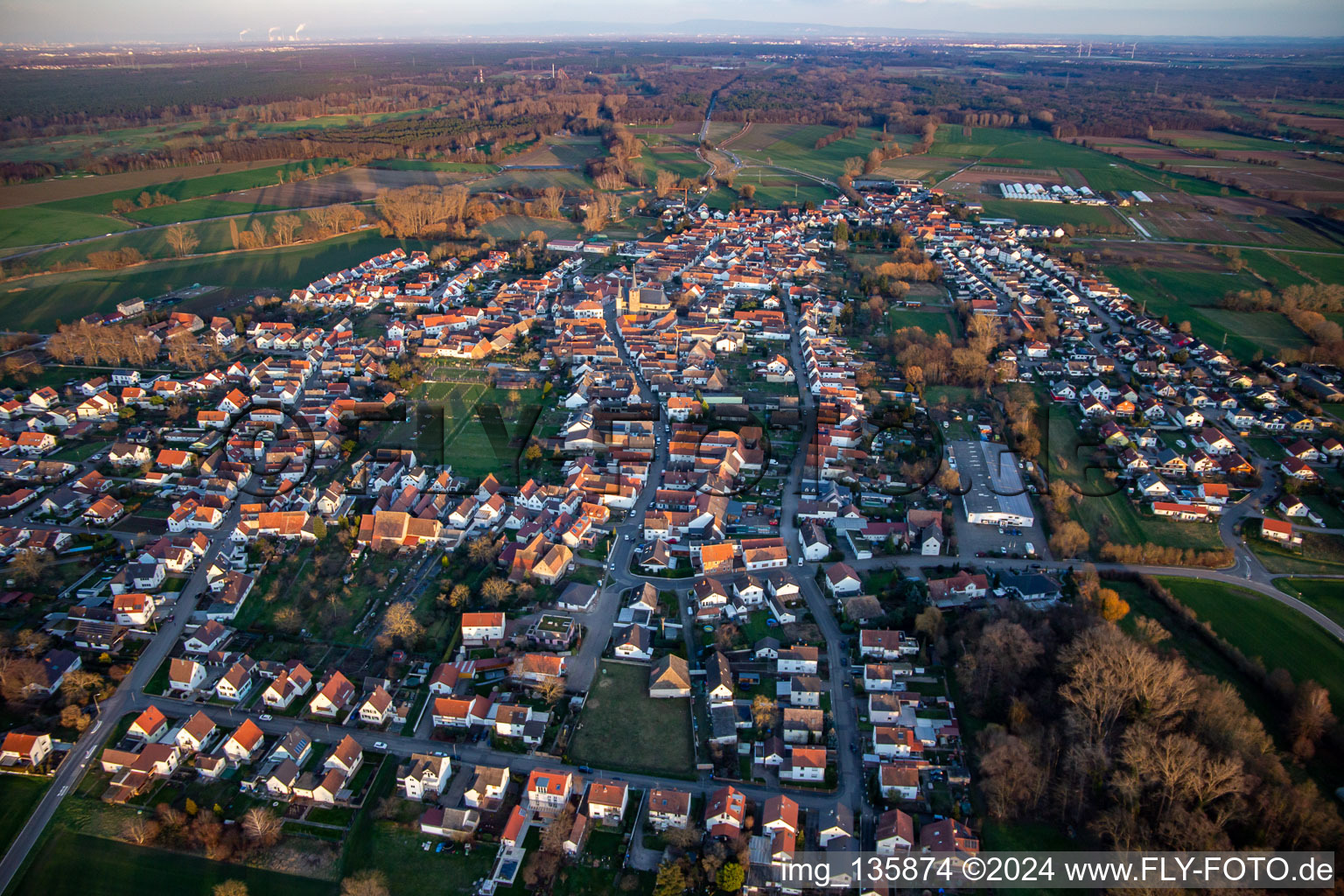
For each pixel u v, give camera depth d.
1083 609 144.62
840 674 138.88
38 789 116.00
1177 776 104.44
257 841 108.31
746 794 116.62
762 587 156.75
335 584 159.25
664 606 154.38
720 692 131.62
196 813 111.56
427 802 114.88
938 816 112.38
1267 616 148.75
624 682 137.00
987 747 119.50
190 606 154.25
